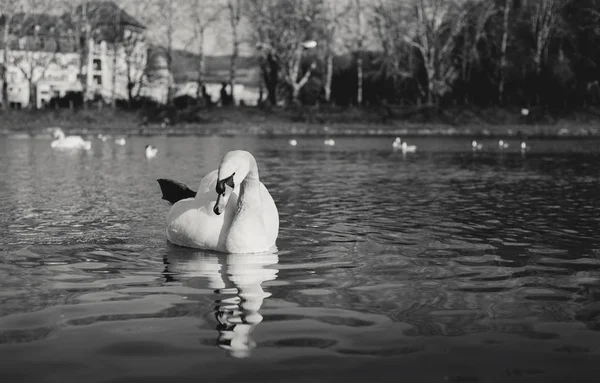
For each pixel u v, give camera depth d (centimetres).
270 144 4244
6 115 6538
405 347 486
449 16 7119
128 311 580
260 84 7856
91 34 7488
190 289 659
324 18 7088
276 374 434
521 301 620
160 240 922
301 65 7956
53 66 9294
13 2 6938
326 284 682
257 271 739
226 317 562
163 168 2305
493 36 7581
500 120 6706
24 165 2411
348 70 7994
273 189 1659
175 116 6775
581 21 7481
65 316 565
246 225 823
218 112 6912
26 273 730
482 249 880
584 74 7325
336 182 1864
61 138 3606
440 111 6900
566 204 1378
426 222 1115
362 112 6981
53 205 1297
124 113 6906
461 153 3488
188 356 467
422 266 771
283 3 7125
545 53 7250
